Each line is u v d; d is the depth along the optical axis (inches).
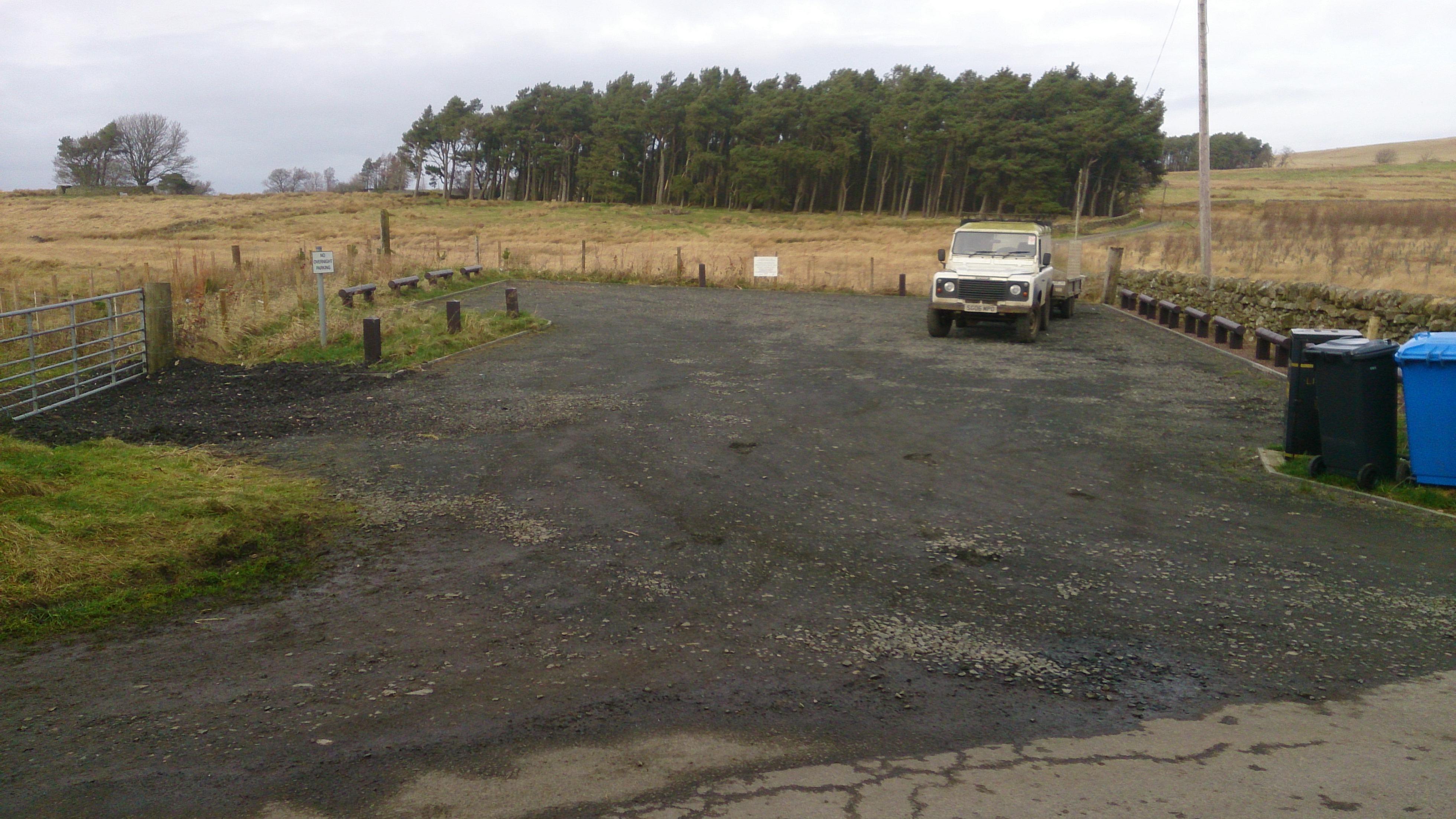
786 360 611.5
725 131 4687.5
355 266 1085.1
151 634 194.2
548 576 230.4
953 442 390.3
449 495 302.5
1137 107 3991.1
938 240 2859.3
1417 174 6269.7
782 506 294.8
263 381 522.6
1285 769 142.2
